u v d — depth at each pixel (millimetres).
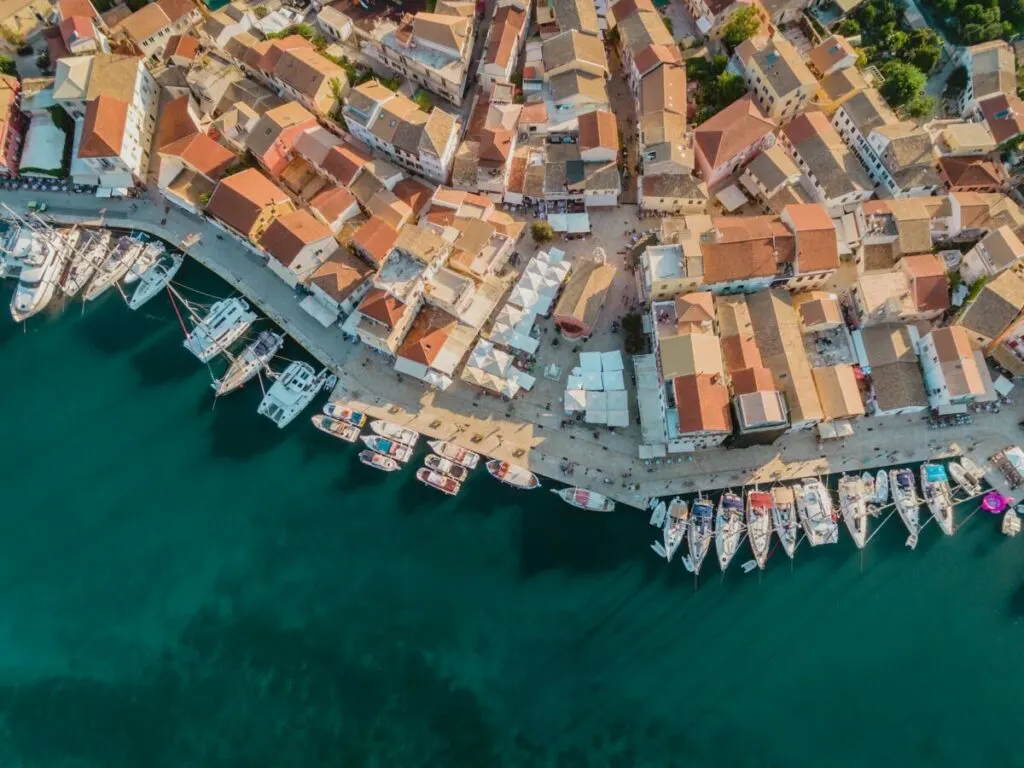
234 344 126562
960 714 104625
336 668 110250
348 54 141750
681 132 124750
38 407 126062
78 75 131750
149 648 113000
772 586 110438
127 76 132000
